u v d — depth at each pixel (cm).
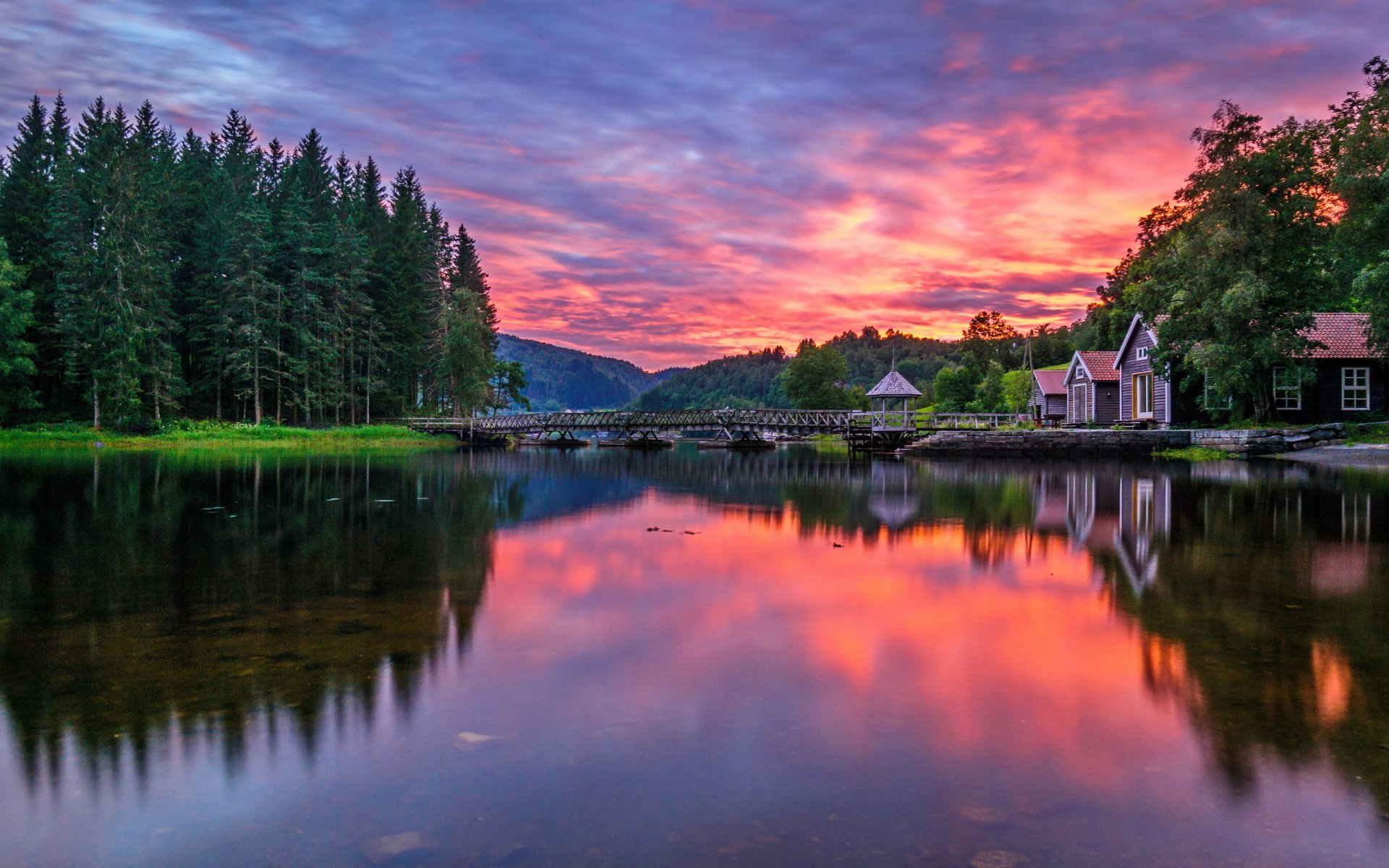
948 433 4138
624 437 6981
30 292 4819
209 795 440
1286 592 911
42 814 421
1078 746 498
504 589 948
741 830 402
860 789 444
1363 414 3472
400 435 5941
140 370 4900
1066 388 5716
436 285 7581
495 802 430
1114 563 1091
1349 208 2995
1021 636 739
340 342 6247
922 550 1223
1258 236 3247
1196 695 582
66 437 4512
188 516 1617
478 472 3006
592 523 1552
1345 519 1485
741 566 1098
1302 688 596
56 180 5259
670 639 734
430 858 378
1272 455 3161
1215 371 3294
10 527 1455
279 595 911
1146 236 6000
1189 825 406
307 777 460
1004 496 2009
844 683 614
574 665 659
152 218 5178
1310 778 455
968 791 441
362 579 1002
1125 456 3753
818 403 9669
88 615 821
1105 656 675
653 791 443
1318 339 3616
